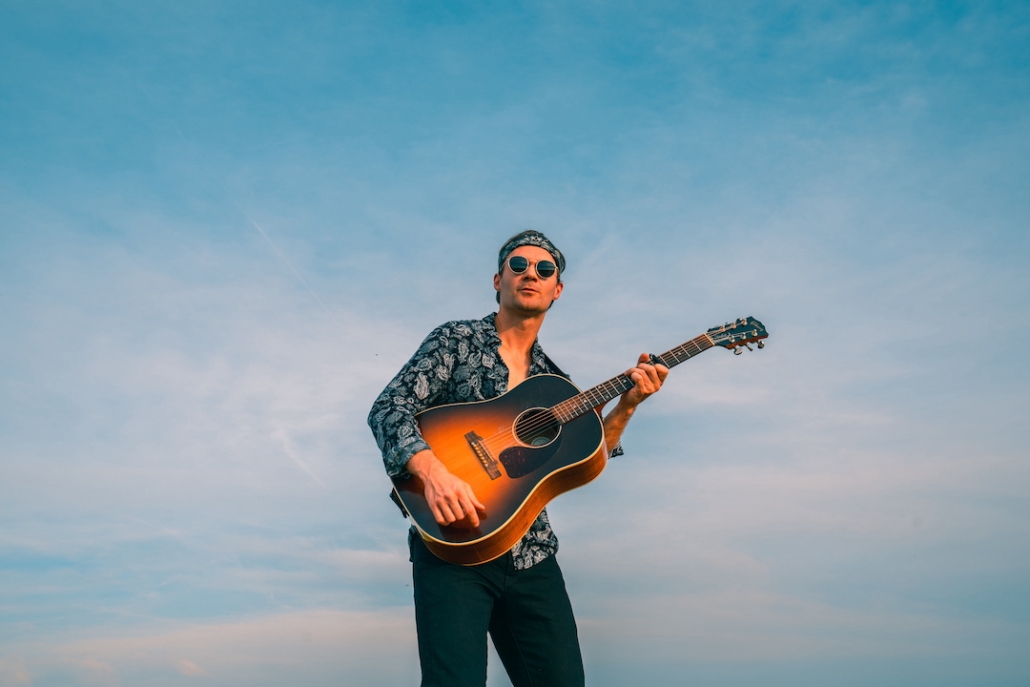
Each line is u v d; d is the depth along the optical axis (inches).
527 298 129.9
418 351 127.1
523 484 119.2
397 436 114.7
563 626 120.1
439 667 108.1
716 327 148.6
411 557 119.3
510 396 128.6
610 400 131.1
